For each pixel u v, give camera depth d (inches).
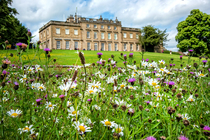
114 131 49.9
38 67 87.0
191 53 139.5
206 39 1373.0
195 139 55.7
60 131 54.2
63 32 1546.5
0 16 951.6
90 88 58.0
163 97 68.2
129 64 107.4
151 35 1829.5
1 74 70.7
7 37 980.6
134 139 54.1
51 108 63.2
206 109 76.2
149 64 90.6
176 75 158.4
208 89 86.0
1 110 54.4
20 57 73.1
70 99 65.6
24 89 61.6
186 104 75.1
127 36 1894.7
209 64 144.9
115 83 60.8
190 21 1381.6
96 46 1711.4
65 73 146.6
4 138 51.7
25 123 53.8
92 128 54.0
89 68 135.9
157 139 56.5
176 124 53.7
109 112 65.2
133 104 69.6
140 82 68.7
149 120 53.9
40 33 1802.4
